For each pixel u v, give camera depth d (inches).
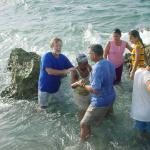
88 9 513.7
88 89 201.0
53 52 237.6
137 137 213.5
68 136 221.5
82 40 376.2
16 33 416.5
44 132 227.6
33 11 525.3
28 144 216.8
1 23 471.2
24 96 269.4
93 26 427.2
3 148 214.1
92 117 207.5
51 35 401.4
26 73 275.4
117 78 272.8
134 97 201.3
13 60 299.0
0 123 239.5
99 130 223.0
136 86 198.4
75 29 414.6
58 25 438.6
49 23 453.4
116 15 474.0
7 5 569.0
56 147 212.4
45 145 215.0
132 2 544.1
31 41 387.5
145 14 472.4
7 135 226.7
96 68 195.9
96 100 204.1
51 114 245.8
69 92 269.0
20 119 242.8
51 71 237.3
